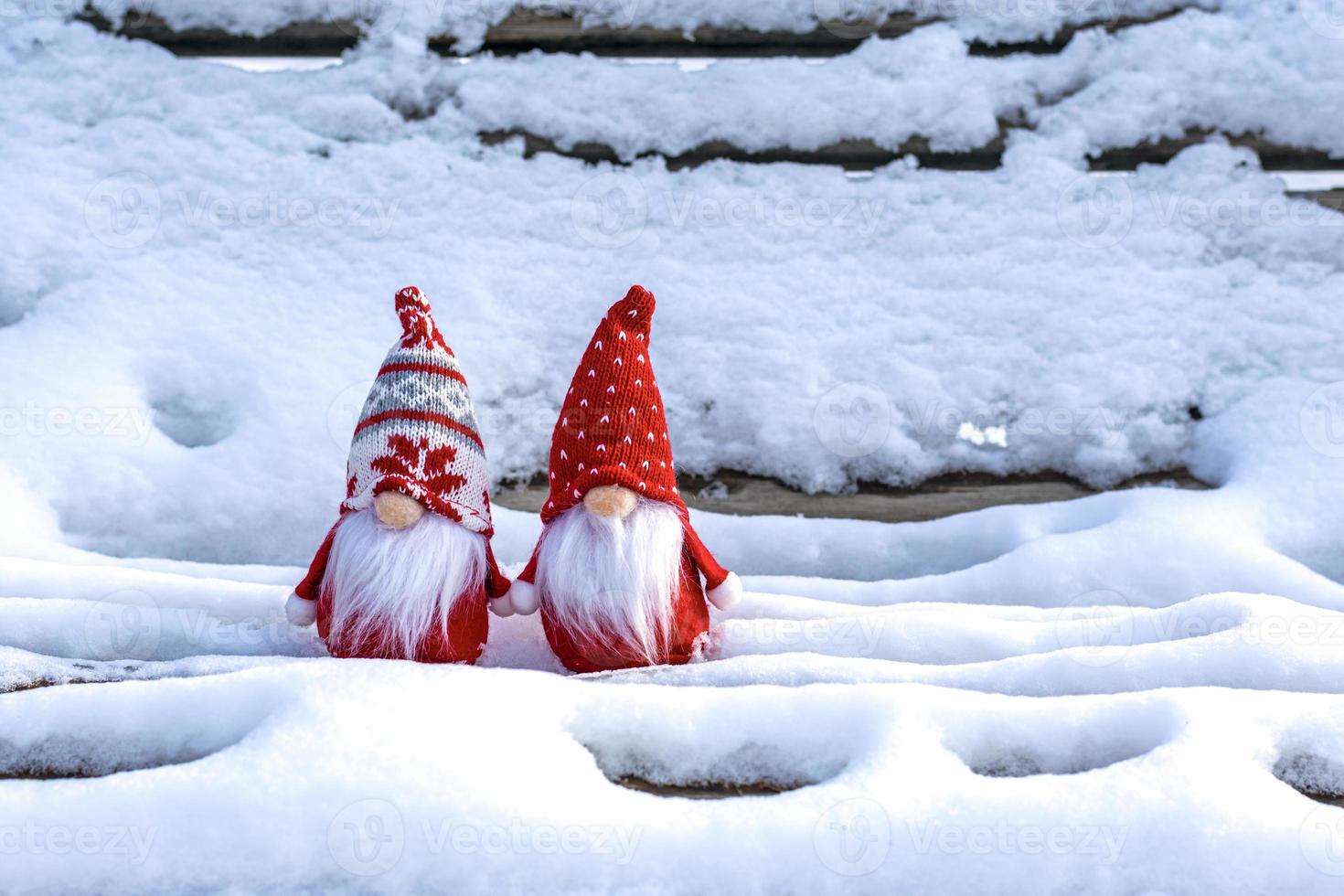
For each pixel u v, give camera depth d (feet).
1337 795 5.52
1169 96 9.64
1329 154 9.53
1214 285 9.26
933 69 9.75
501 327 9.12
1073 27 9.94
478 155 9.77
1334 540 8.15
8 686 5.80
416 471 6.25
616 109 9.80
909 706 5.56
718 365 9.09
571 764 5.30
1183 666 6.14
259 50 10.13
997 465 8.88
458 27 9.97
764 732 5.56
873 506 8.82
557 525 6.56
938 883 5.00
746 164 9.82
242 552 8.29
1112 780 5.21
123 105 9.79
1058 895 5.01
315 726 5.25
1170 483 8.83
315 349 8.96
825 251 9.46
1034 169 9.62
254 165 9.64
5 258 9.14
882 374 9.03
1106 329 9.11
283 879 4.96
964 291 9.30
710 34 9.98
